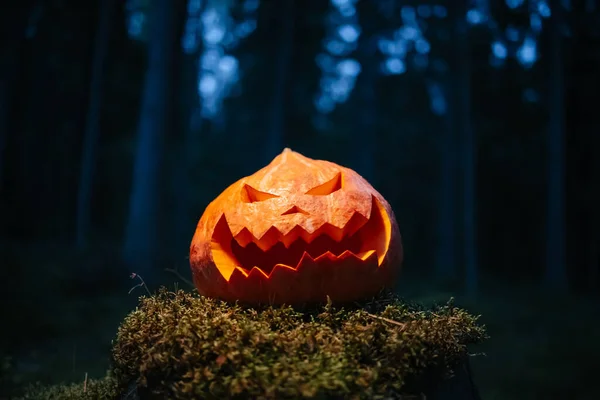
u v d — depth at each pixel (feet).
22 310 26.55
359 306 9.31
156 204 39.29
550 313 40.06
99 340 24.93
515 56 56.18
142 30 61.93
